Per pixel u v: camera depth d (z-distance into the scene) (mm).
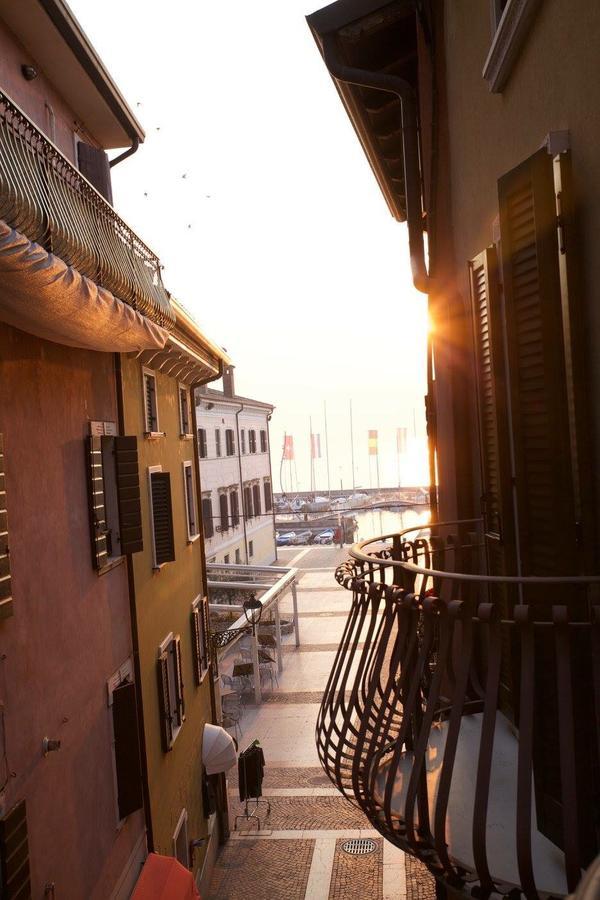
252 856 17109
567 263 3576
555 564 3629
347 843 17109
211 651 19641
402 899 14516
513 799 3947
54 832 8383
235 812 19281
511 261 3936
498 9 5055
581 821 3363
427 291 8367
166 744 13523
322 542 71250
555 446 3598
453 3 6738
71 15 10117
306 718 24891
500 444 4543
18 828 7152
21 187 6730
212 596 36531
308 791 19938
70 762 9094
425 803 3445
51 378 9422
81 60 11031
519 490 3891
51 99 11570
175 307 13422
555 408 3602
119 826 10758
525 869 2781
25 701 7840
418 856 3359
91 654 10219
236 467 49812
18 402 8305
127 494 11461
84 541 10273
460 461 7043
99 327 8898
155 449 14914
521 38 4359
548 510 3680
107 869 10148
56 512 9266
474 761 4418
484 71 5113
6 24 9914
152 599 13727
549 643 3607
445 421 7801
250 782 18906
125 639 11953
